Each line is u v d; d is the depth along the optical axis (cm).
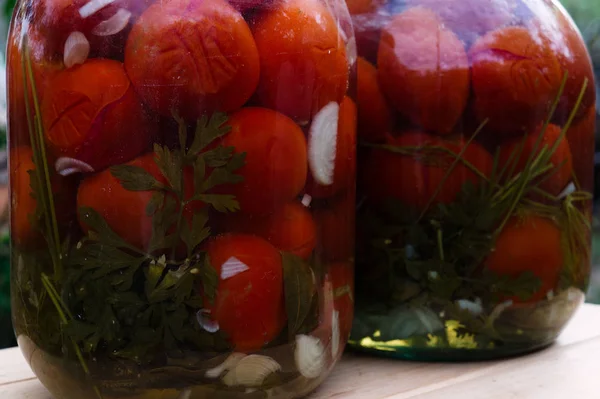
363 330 61
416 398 54
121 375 50
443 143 59
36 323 53
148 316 49
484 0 59
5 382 60
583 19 179
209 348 49
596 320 70
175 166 49
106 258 49
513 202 59
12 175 55
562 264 60
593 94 63
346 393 55
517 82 58
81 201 50
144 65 48
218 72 48
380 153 60
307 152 52
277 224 50
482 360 61
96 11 49
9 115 55
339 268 55
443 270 59
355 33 60
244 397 51
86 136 49
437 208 59
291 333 51
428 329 60
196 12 48
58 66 50
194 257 49
